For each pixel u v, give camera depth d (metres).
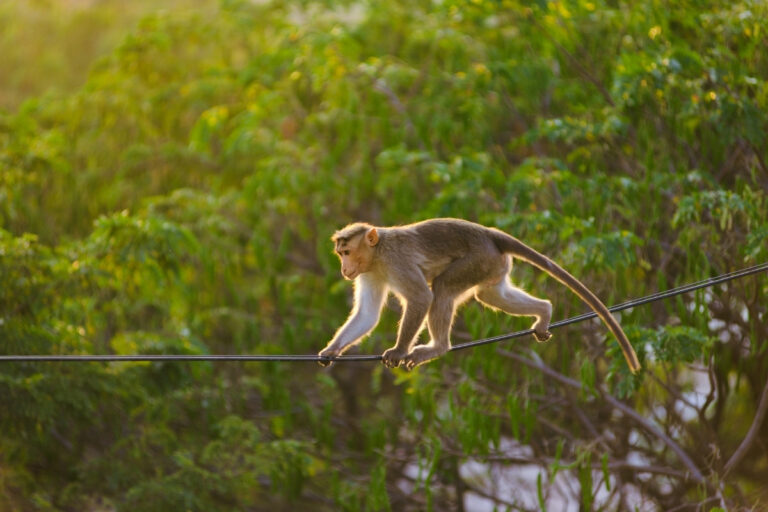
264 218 20.78
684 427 15.88
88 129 21.66
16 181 18.34
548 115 19.08
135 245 15.84
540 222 14.73
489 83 18.23
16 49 27.20
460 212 15.88
